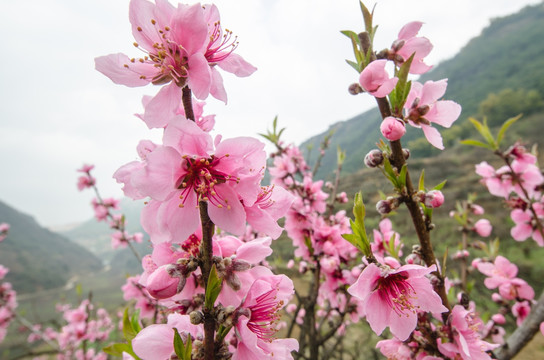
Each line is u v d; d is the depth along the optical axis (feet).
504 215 39.14
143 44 4.11
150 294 3.81
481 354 4.95
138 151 4.43
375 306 4.88
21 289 128.67
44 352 28.71
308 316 11.16
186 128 3.56
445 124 5.63
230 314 3.72
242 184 3.93
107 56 4.13
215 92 4.34
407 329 4.89
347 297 10.83
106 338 25.55
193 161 3.92
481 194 45.93
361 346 20.10
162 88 4.06
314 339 11.03
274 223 4.14
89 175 19.45
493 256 11.84
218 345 3.77
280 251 14.11
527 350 18.31
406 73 5.05
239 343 3.91
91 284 129.29
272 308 4.23
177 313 4.45
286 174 13.82
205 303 3.68
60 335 21.61
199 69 3.82
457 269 20.26
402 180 5.06
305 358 11.12
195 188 3.96
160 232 3.84
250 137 3.82
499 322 11.04
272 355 3.91
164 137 3.58
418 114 5.56
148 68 4.28
